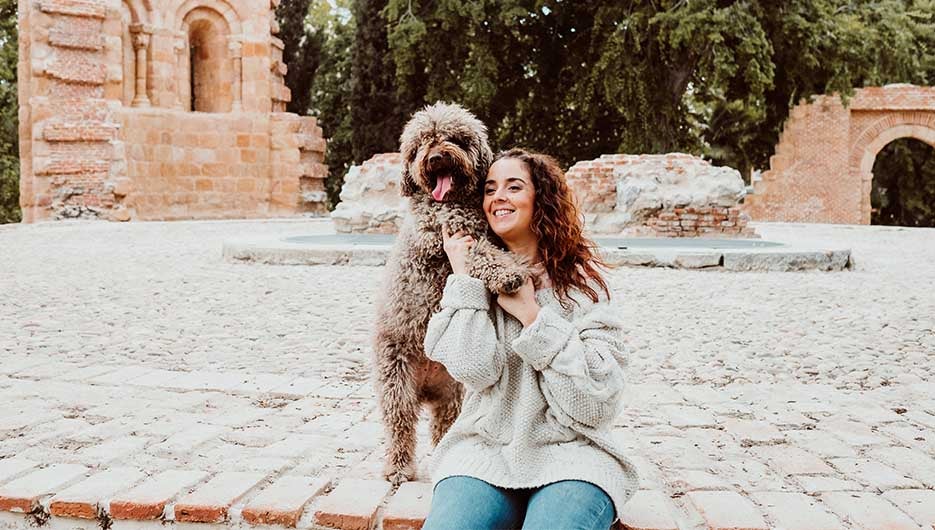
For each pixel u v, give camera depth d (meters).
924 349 7.34
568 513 2.76
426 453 4.32
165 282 11.47
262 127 29.53
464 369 3.03
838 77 27.94
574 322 3.12
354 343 7.47
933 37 33.06
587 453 2.99
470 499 2.85
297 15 33.72
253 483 3.78
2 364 6.36
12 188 37.06
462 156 3.27
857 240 20.56
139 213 27.47
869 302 10.04
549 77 30.67
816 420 5.03
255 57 29.44
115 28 26.81
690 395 5.63
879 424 4.93
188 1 28.66
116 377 5.95
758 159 36.72
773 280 12.04
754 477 3.99
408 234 3.59
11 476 3.87
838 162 30.69
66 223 24.56
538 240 3.25
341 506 3.52
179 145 28.23
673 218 18.83
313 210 30.27
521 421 3.02
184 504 3.53
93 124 26.38
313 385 5.79
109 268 13.13
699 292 10.73
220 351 7.09
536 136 32.47
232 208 29.14
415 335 3.64
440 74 29.03
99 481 3.80
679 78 28.17
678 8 25.59
